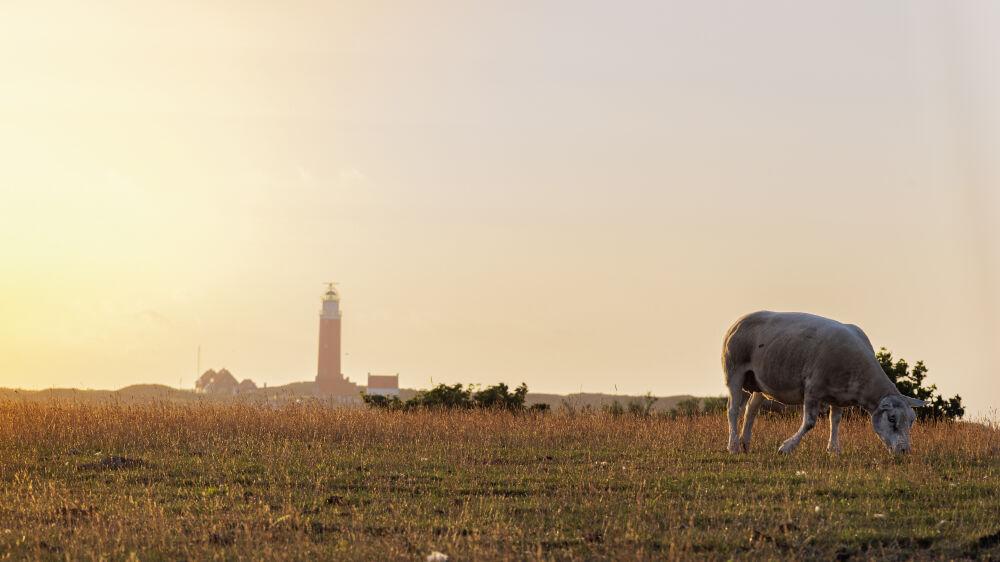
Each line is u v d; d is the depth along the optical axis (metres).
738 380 15.65
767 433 18.20
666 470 13.26
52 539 8.85
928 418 22.00
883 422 14.21
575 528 9.44
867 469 13.13
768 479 12.32
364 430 17.81
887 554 8.41
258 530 9.08
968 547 8.54
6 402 19.66
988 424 18.39
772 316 15.47
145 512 9.98
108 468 13.66
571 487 11.84
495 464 14.30
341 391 144.88
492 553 8.15
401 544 8.57
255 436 17.31
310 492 11.58
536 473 13.20
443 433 17.89
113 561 8.16
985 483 11.84
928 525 9.48
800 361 14.71
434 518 9.80
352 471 13.26
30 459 14.55
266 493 11.49
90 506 10.40
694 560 8.04
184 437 17.00
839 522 9.45
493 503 10.67
